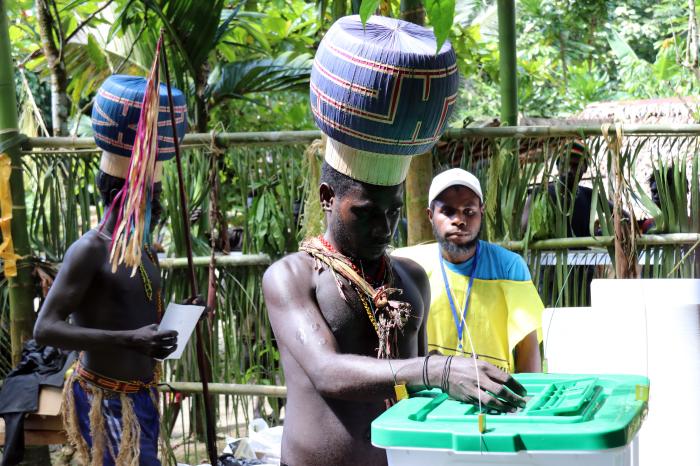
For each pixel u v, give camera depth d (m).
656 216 4.25
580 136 4.24
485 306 3.26
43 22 5.68
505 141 4.27
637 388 1.71
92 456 3.30
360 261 2.11
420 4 3.72
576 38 10.40
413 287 2.28
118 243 2.90
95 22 7.01
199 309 3.11
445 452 1.48
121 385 3.34
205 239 4.62
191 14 5.55
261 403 4.56
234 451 4.06
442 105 1.94
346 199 2.04
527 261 4.30
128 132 3.34
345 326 2.06
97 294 3.33
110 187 3.43
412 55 1.88
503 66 4.59
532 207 4.24
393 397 1.79
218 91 6.53
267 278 2.13
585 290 4.28
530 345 3.34
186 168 4.54
